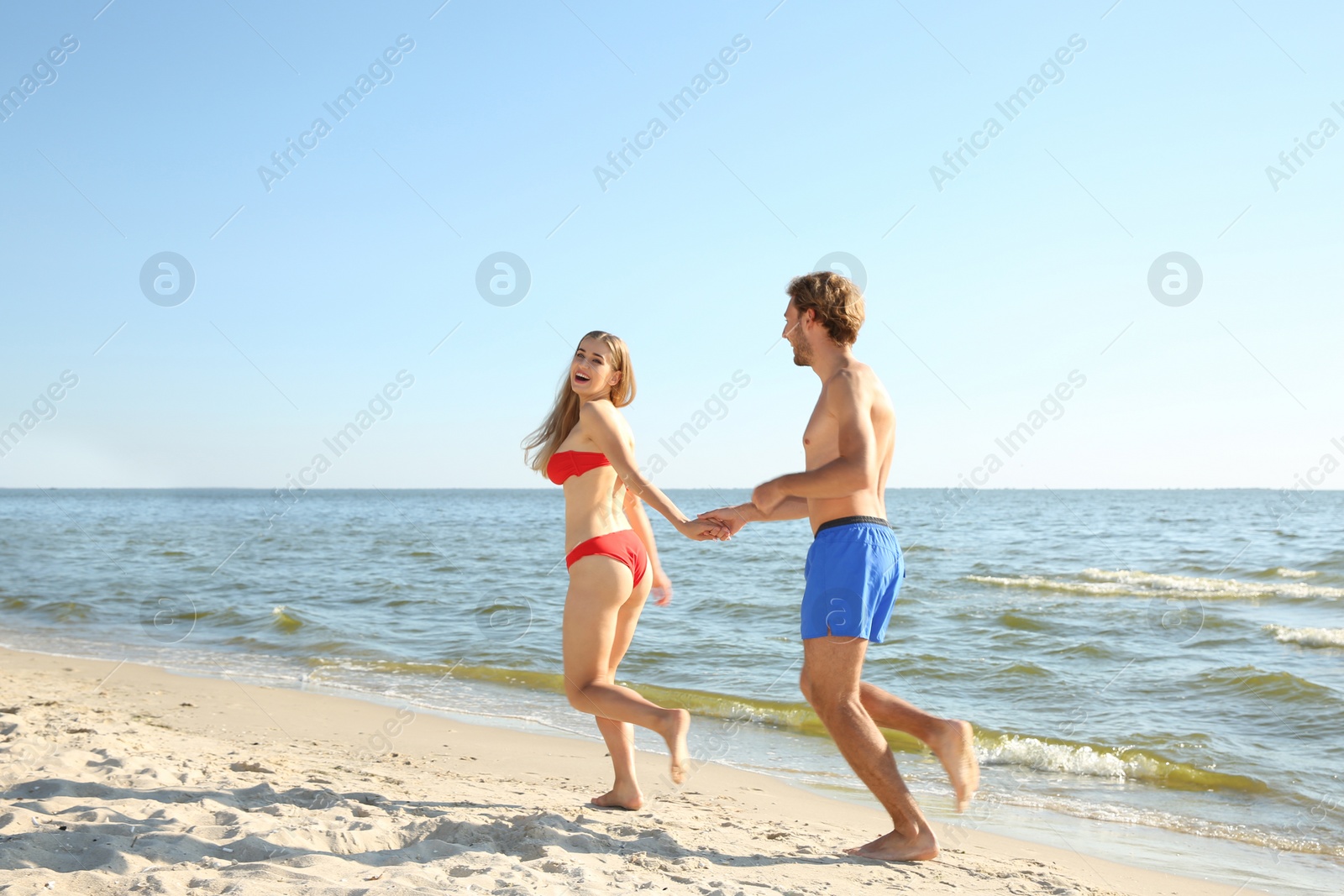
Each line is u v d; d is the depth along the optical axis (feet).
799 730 20.58
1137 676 26.48
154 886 7.25
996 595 47.29
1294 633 34.17
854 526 9.51
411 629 35.42
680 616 39.65
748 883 9.07
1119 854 12.75
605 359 11.40
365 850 9.29
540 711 21.70
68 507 262.88
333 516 206.08
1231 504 247.70
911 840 10.50
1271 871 12.13
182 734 17.74
